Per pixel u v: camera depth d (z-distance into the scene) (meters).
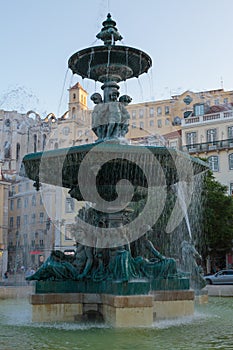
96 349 5.92
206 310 10.66
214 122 47.41
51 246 43.22
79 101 81.12
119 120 10.09
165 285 8.74
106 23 10.66
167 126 57.56
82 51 9.98
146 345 6.18
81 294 8.76
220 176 46.16
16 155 75.31
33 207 47.44
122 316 7.65
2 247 48.28
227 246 35.03
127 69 10.38
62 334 7.10
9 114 78.50
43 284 8.74
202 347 6.04
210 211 33.16
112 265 8.70
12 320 8.76
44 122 73.19
